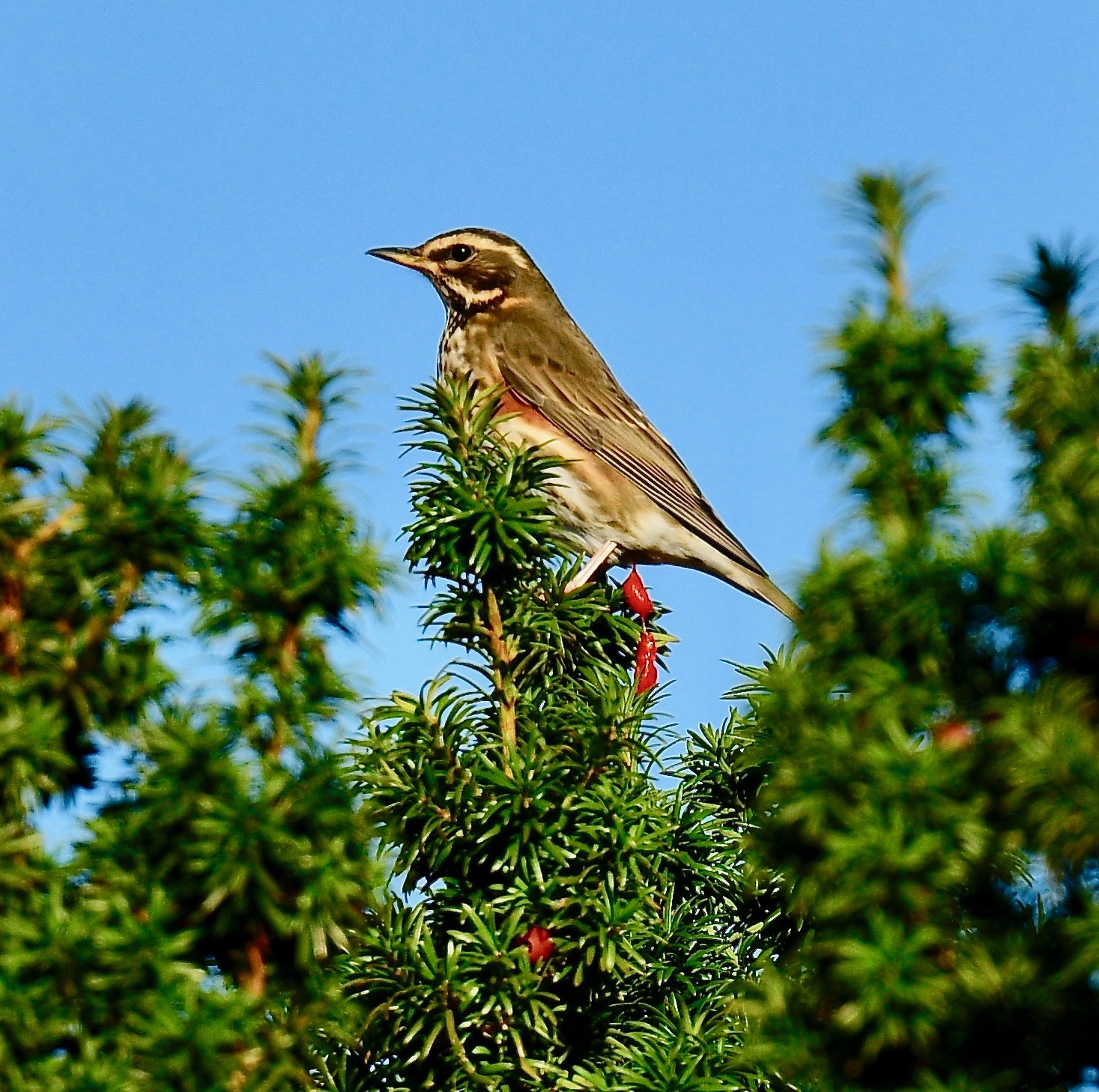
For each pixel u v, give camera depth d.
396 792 6.49
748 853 5.23
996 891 4.43
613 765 6.59
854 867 4.16
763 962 4.88
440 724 6.57
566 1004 6.47
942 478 4.52
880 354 4.58
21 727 4.28
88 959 4.10
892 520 4.37
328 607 4.72
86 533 4.52
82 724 4.59
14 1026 4.00
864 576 4.32
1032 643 4.36
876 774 4.14
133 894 4.29
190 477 4.67
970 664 4.39
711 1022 6.34
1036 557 4.23
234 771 4.30
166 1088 4.05
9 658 4.49
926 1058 4.27
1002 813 4.22
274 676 4.53
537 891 6.24
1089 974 4.13
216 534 4.68
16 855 4.24
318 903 4.36
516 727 6.91
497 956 5.81
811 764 4.26
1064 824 4.02
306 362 5.00
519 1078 6.00
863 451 4.61
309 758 4.44
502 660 7.24
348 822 4.48
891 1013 4.11
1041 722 4.05
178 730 4.30
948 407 4.59
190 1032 4.05
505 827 6.45
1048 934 4.21
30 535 4.59
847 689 4.47
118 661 4.50
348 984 5.74
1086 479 4.19
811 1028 4.50
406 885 6.58
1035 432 4.47
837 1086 4.40
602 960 6.07
